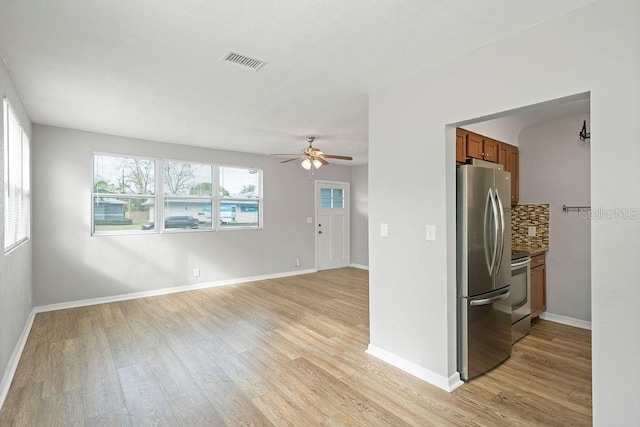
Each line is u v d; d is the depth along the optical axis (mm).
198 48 2248
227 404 2271
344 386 2510
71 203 4477
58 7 1772
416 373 2666
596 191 1721
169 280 5332
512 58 2078
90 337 3441
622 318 1643
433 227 2543
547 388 2479
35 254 4215
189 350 3141
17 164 3139
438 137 2504
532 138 4121
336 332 3621
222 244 5918
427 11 1832
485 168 2719
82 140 4543
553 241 3965
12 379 2584
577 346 3242
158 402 2289
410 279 2721
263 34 2072
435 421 2092
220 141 5215
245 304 4711
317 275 6867
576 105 3377
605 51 1708
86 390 2434
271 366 2828
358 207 7805
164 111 3660
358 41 2160
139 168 5094
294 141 5223
